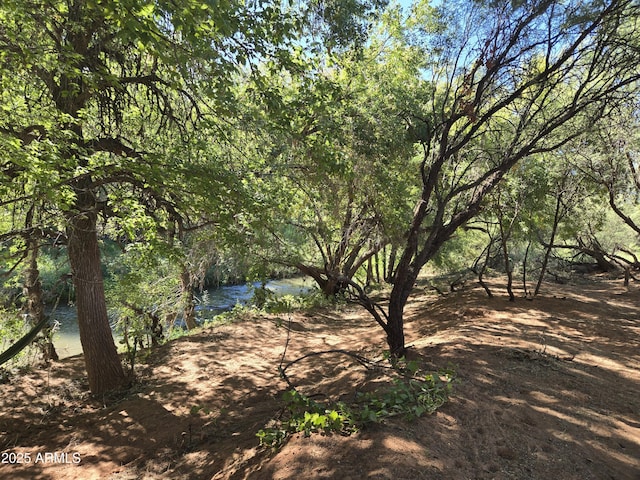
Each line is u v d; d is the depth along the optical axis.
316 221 10.47
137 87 7.96
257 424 5.34
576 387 4.73
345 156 8.86
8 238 6.35
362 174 9.60
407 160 10.72
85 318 7.84
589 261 21.06
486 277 17.03
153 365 9.11
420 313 11.66
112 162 6.03
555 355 6.01
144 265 9.02
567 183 10.70
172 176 6.29
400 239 11.77
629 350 6.51
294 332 11.41
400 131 9.50
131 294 9.86
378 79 10.73
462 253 20.91
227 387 7.54
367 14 9.34
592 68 5.68
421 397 3.92
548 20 5.33
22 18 4.75
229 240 7.45
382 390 4.48
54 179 4.98
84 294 7.82
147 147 7.70
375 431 3.41
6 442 6.18
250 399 6.89
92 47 6.57
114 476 4.85
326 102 7.95
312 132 9.23
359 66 10.07
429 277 21.55
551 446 3.40
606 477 3.02
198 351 9.65
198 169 6.65
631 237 21.00
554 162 10.98
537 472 3.04
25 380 8.50
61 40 6.30
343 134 8.95
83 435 6.25
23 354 9.39
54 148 5.21
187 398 7.19
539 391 4.52
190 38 3.86
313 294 14.23
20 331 9.01
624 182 14.12
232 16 4.86
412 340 8.67
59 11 5.24
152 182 6.18
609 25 5.54
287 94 8.55
